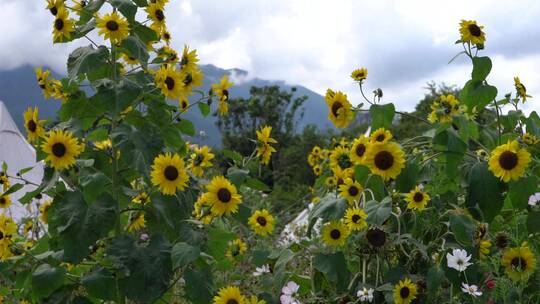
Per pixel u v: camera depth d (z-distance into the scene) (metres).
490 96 3.63
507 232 3.59
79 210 2.99
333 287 3.40
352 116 3.73
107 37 3.08
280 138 38.75
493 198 3.29
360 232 3.30
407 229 3.45
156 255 3.00
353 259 3.48
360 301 3.15
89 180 2.98
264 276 3.55
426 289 3.25
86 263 3.18
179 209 3.18
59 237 3.00
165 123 3.32
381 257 3.28
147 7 3.50
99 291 2.93
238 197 3.22
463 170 3.55
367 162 3.24
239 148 38.53
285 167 32.88
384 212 3.08
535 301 3.27
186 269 3.14
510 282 3.12
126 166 3.31
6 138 8.59
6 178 3.89
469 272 3.09
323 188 4.52
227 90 3.63
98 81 3.16
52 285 2.93
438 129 3.46
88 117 3.22
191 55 3.57
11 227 3.14
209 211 3.38
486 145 4.02
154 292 2.93
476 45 3.62
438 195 3.60
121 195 3.31
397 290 3.01
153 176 2.97
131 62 3.61
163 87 3.20
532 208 3.47
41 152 3.13
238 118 39.41
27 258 3.17
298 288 3.29
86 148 3.25
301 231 6.18
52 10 3.24
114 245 2.99
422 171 3.69
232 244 4.48
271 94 39.31
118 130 3.11
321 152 6.66
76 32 3.19
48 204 3.53
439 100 4.55
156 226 3.30
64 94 3.42
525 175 3.54
